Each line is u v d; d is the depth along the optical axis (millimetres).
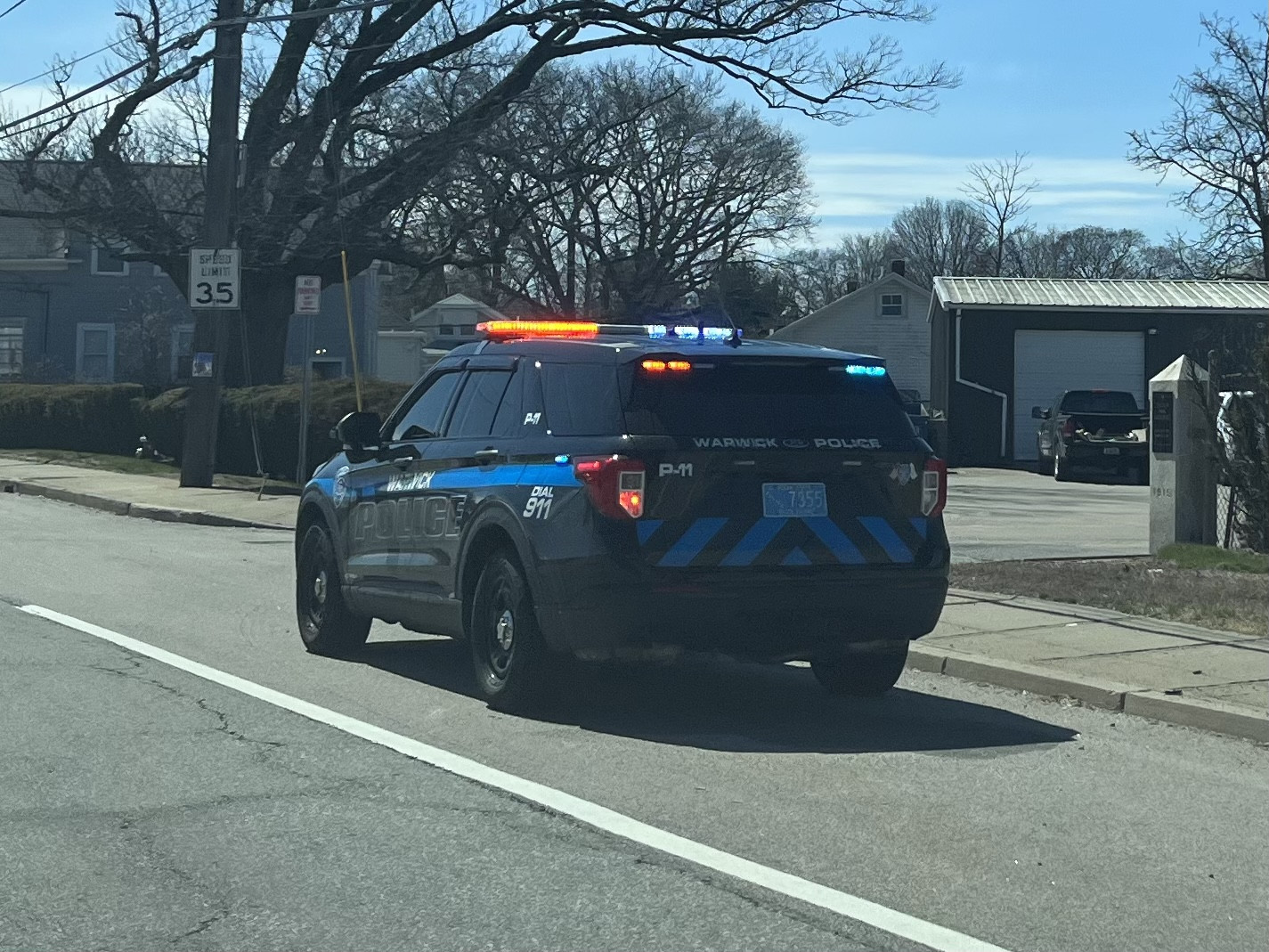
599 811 6328
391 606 9406
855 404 8164
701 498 7695
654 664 7844
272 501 21641
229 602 12453
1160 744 7797
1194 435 15070
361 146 29312
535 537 7859
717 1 28938
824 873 5555
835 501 7938
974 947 4836
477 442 8688
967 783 6926
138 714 8078
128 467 27406
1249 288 43375
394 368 61344
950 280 44344
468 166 29359
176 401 27969
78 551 16047
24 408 31672
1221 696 8422
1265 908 5258
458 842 5871
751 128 58781
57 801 6371
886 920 5062
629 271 59938
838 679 8922
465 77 30094
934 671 9688
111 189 27250
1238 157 40875
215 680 9086
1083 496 27391
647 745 7590
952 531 18906
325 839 5895
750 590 7684
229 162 22938
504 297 64938
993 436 41594
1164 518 15086
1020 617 11023
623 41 29359
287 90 28297
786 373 8094
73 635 10617
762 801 6531
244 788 6621
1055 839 6055
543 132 38750
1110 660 9469
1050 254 95062
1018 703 8828
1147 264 95375
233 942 4797
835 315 68250
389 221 29641
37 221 33219
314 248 28844
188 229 29656
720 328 8750
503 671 8258
